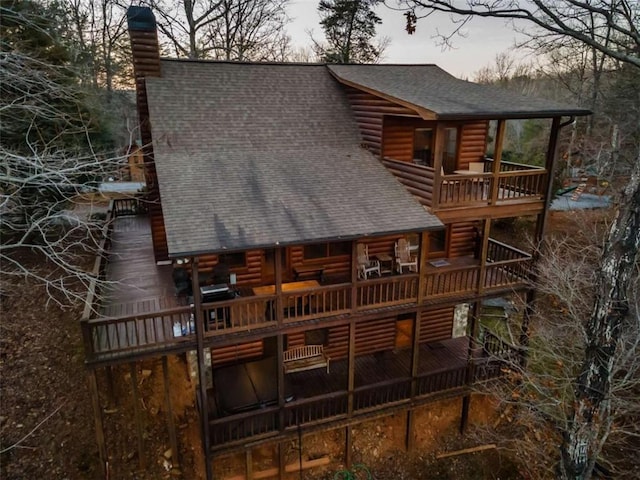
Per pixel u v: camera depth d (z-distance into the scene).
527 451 12.02
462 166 13.81
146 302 11.24
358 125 13.57
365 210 10.57
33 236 15.98
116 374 12.64
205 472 11.16
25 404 11.26
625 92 21.53
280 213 9.95
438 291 11.66
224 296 10.67
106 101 25.16
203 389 9.87
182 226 9.06
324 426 11.31
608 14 7.70
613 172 19.33
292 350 12.40
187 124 11.96
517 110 10.50
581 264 12.92
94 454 10.74
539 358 12.86
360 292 11.56
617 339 8.58
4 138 12.23
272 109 13.11
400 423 13.28
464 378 12.66
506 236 25.23
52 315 13.66
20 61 10.30
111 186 26.17
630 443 11.54
